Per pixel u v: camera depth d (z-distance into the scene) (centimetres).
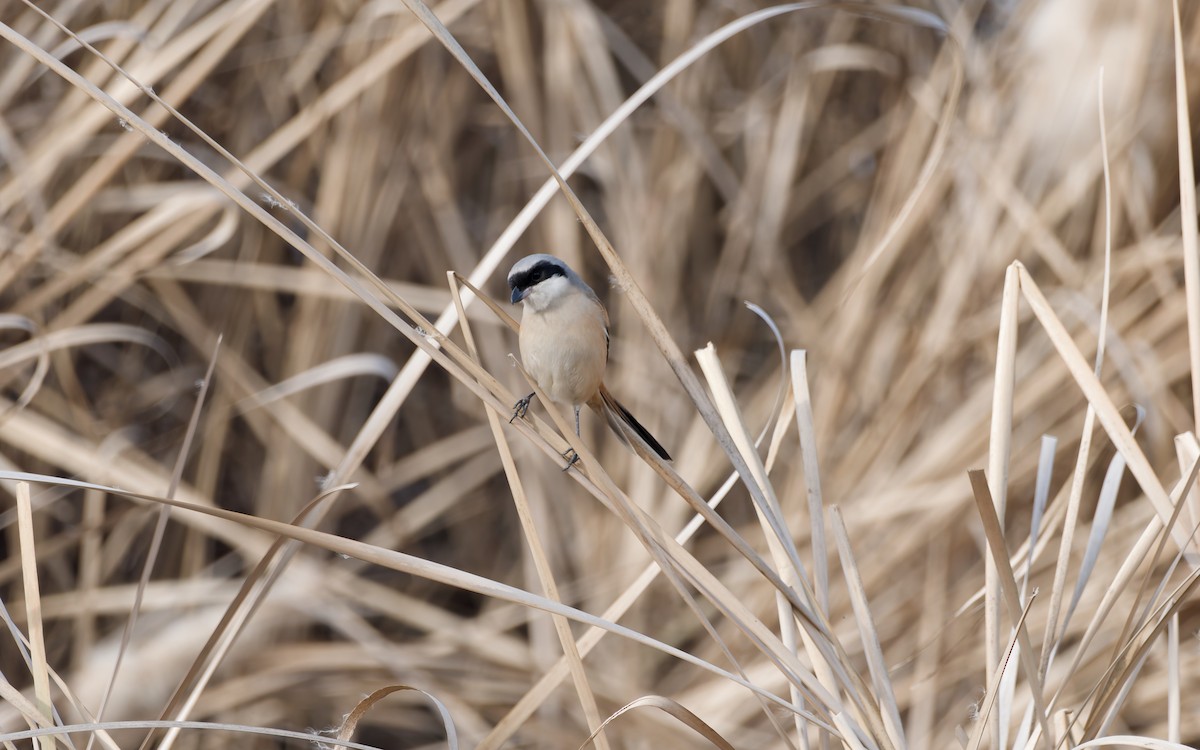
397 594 1025
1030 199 1047
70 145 798
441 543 1188
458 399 1126
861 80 1302
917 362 987
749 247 1186
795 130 1180
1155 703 849
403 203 1128
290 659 819
